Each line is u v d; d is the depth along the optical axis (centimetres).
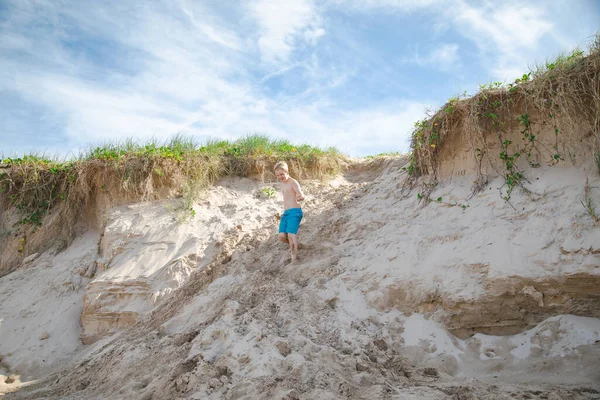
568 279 439
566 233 468
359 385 393
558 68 564
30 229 916
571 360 396
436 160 675
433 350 458
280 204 891
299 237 717
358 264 591
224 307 558
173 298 681
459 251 523
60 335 702
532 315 458
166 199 889
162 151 929
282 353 438
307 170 973
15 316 743
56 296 774
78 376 554
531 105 591
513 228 509
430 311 500
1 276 872
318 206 834
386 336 480
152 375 459
